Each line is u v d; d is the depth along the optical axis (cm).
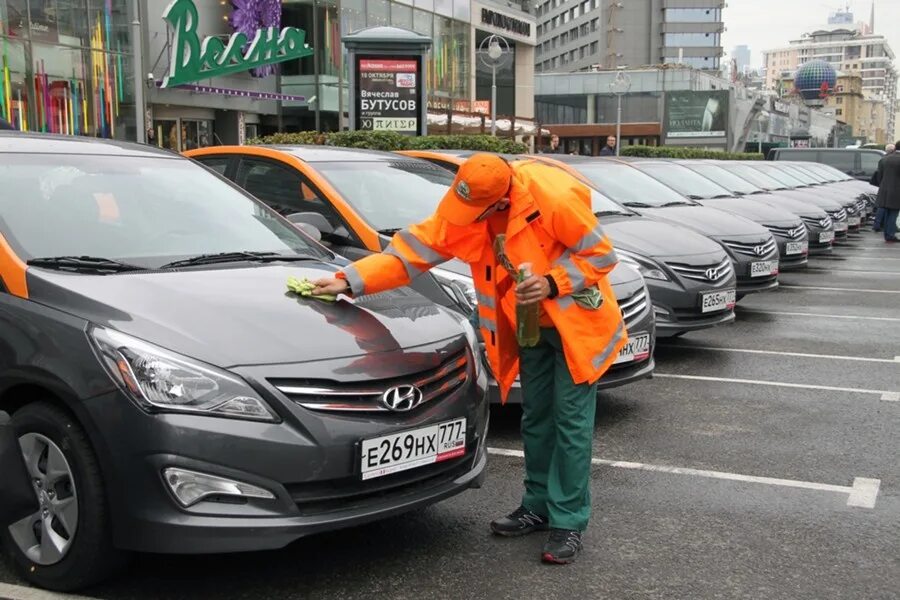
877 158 3023
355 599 341
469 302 532
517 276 352
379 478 337
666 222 827
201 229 436
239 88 2509
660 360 784
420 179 659
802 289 1247
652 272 732
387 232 572
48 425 328
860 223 2078
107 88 2023
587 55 11619
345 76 2930
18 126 1777
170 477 306
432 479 360
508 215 364
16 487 343
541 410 392
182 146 2423
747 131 6138
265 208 488
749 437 557
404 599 342
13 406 354
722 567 374
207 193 471
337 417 325
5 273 360
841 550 391
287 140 1375
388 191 624
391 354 349
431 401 357
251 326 339
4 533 353
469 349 388
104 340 321
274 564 370
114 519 316
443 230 371
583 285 359
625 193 988
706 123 5584
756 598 347
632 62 11456
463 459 371
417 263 380
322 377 325
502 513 431
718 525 419
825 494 460
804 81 16075
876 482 478
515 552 386
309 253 456
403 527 412
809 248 1483
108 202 424
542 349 384
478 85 4162
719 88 6575
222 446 308
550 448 397
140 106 1731
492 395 521
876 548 394
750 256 939
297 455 315
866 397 656
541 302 361
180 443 306
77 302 340
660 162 1332
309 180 610
